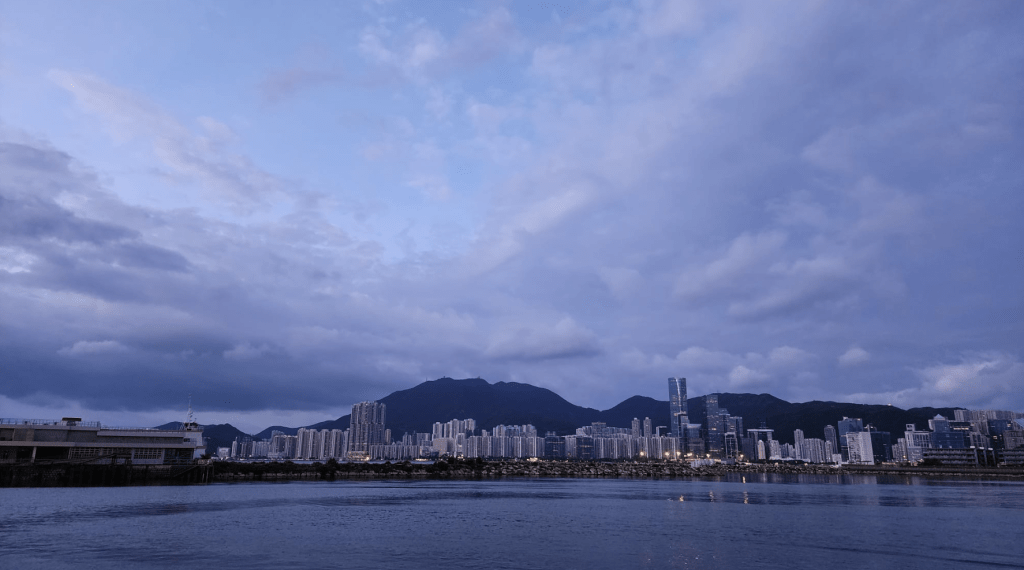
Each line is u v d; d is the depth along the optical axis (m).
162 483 155.75
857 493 163.12
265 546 64.56
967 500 136.00
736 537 74.12
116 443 154.12
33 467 139.50
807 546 67.31
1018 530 81.00
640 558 59.81
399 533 75.88
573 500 132.62
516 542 69.56
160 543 65.31
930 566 56.59
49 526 76.94
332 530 77.75
